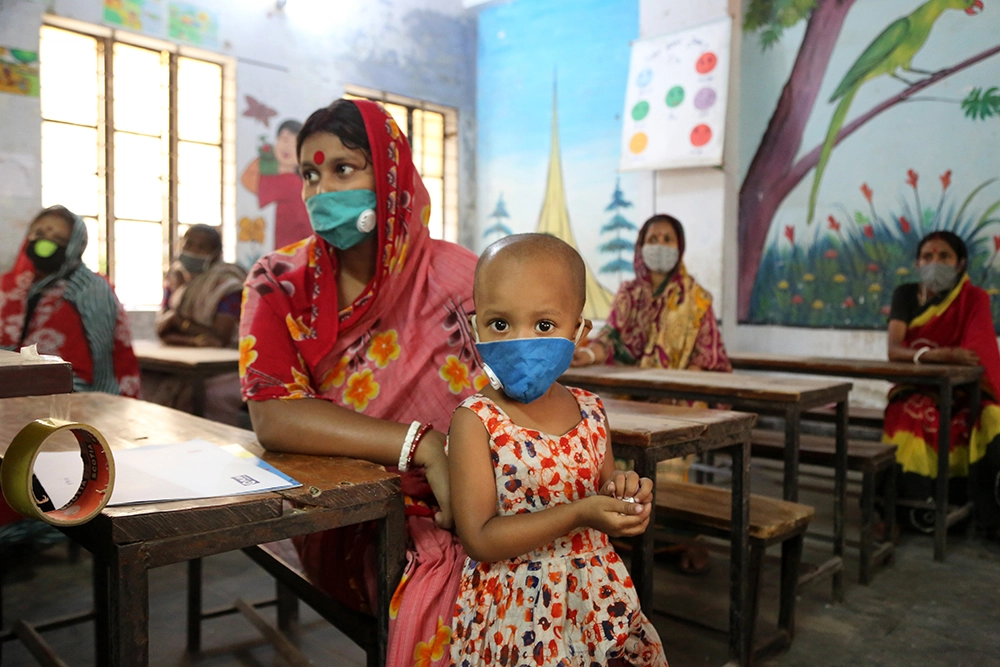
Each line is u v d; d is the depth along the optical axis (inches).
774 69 217.9
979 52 183.9
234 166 235.8
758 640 86.3
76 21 203.8
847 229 206.2
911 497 135.9
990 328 139.7
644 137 229.1
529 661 43.9
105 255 216.5
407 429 54.2
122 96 218.2
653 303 144.4
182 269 180.4
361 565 55.9
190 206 232.2
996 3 181.0
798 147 213.9
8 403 73.5
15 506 35.6
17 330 124.5
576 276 46.0
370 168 60.0
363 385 62.9
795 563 88.2
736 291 226.8
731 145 222.1
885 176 199.3
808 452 115.3
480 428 46.3
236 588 105.9
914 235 195.5
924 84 192.4
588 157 265.9
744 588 75.3
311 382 62.6
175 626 93.3
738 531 75.0
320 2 253.6
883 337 201.2
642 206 239.0
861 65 202.2
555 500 46.3
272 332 59.2
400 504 49.5
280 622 93.3
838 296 208.4
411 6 279.0
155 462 48.6
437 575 50.8
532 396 45.6
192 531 39.5
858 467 112.8
